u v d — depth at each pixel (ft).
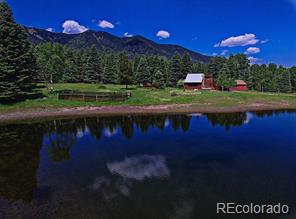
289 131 82.99
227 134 79.30
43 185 40.88
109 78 281.95
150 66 289.94
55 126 95.40
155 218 31.22
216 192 38.29
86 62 300.40
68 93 154.20
